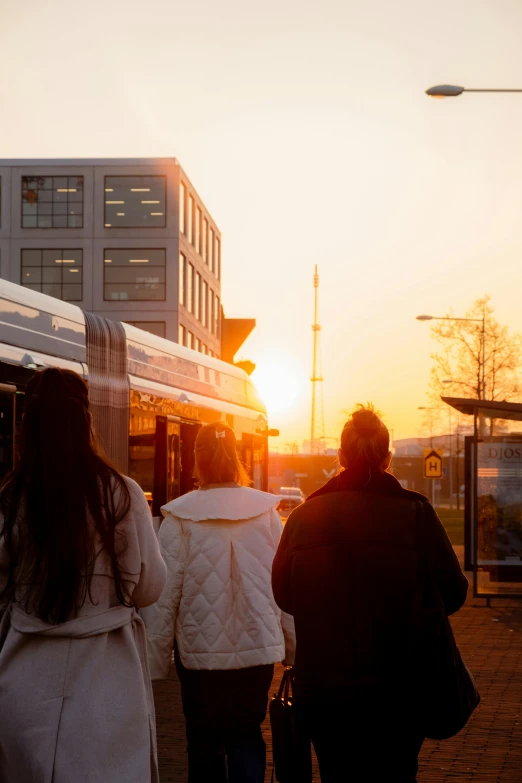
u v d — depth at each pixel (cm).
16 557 294
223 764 467
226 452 479
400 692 327
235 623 457
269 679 466
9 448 730
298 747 367
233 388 1483
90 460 305
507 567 1611
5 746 286
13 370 745
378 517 341
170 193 5469
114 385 959
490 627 1334
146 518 315
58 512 293
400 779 331
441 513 6188
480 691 870
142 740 295
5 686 288
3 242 5484
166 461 1102
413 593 332
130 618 307
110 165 5488
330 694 325
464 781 596
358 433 355
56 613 290
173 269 5444
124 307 5453
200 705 460
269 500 477
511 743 690
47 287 5484
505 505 1619
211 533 462
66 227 5481
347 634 330
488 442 1620
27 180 5500
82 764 282
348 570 335
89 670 292
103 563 299
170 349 1184
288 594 356
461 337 3922
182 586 463
